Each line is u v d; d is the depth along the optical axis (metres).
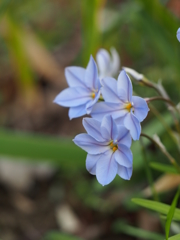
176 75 0.54
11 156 0.49
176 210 0.38
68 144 0.49
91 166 0.37
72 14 0.91
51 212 0.56
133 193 0.53
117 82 0.37
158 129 0.51
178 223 0.49
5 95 0.80
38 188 0.60
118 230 0.52
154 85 0.42
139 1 0.54
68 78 0.40
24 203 0.57
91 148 0.37
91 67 0.39
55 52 0.86
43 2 0.97
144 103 0.36
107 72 0.44
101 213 0.54
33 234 0.54
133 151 0.51
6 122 0.74
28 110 0.75
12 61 0.74
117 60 0.44
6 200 0.58
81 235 0.53
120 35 0.76
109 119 0.36
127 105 0.37
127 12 0.58
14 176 0.60
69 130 0.68
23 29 0.71
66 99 0.39
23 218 0.55
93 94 0.39
